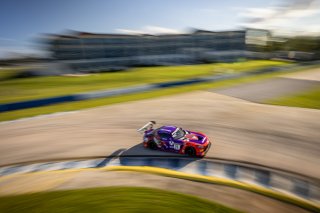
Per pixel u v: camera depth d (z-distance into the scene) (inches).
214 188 326.3
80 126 631.8
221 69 2193.7
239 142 489.4
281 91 1045.8
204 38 3100.4
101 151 474.6
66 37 2304.4
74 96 961.5
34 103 871.1
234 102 840.3
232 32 3189.0
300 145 467.2
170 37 2935.5
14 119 720.3
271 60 3339.1
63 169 412.5
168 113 721.6
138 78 1662.2
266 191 315.9
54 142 532.7
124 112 751.1
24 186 354.0
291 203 291.0
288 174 364.5
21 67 2674.7
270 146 466.3
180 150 434.0
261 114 684.1
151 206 282.0
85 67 2332.7
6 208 299.3
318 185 333.4
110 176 368.5
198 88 1161.4
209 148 463.2
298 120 621.3
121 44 2613.2
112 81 1551.4
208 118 660.7
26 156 471.5
